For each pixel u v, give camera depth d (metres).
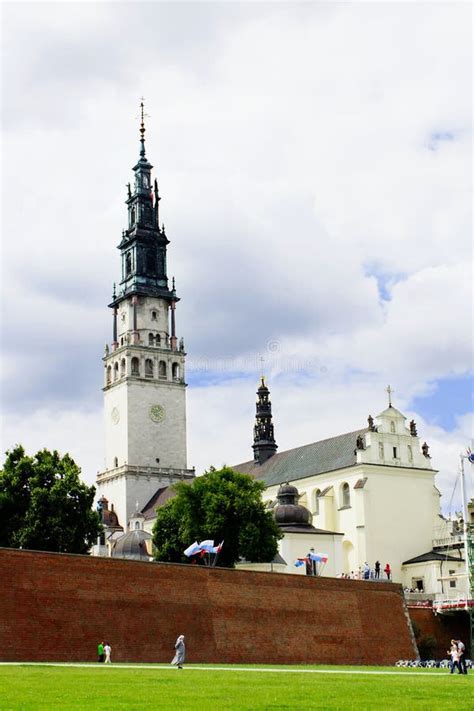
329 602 98.31
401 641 102.25
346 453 162.50
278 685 51.50
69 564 82.94
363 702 42.19
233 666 79.12
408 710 39.34
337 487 160.62
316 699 43.25
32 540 112.62
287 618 94.44
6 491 115.69
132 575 86.12
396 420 161.88
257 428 195.25
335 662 96.00
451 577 140.38
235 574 92.62
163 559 132.38
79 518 117.19
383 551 153.62
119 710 37.81
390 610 103.06
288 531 145.12
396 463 159.25
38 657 78.88
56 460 120.31
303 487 168.62
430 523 159.25
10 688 46.03
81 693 44.12
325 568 146.62
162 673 61.16
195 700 41.97
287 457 181.62
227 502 125.38
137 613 85.12
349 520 156.12
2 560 79.50
